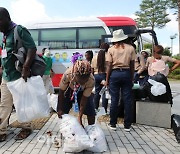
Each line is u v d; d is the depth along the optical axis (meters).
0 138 4.34
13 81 4.19
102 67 6.51
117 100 5.25
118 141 4.57
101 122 5.95
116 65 5.18
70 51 11.65
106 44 6.62
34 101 4.17
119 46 5.23
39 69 4.33
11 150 3.95
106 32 11.37
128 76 5.15
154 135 4.99
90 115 4.34
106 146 4.07
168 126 5.53
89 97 4.21
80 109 4.06
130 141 4.58
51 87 8.52
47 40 11.88
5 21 4.17
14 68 4.24
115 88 5.23
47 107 4.31
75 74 3.65
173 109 8.30
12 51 4.23
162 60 5.96
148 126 5.67
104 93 6.58
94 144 3.92
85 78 3.62
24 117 4.17
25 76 4.14
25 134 4.59
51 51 11.78
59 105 4.12
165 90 5.57
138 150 4.11
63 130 3.86
